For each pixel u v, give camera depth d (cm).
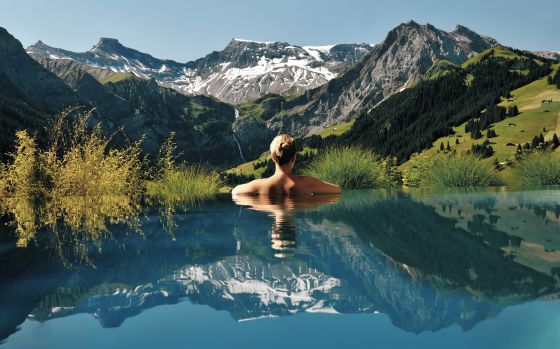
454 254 131
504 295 87
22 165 505
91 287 98
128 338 66
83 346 63
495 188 614
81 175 520
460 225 193
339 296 89
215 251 142
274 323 73
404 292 91
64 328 71
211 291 95
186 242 161
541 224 195
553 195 388
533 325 68
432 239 158
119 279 107
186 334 68
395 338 65
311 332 69
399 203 313
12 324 74
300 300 88
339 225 201
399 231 177
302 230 186
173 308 82
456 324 68
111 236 180
